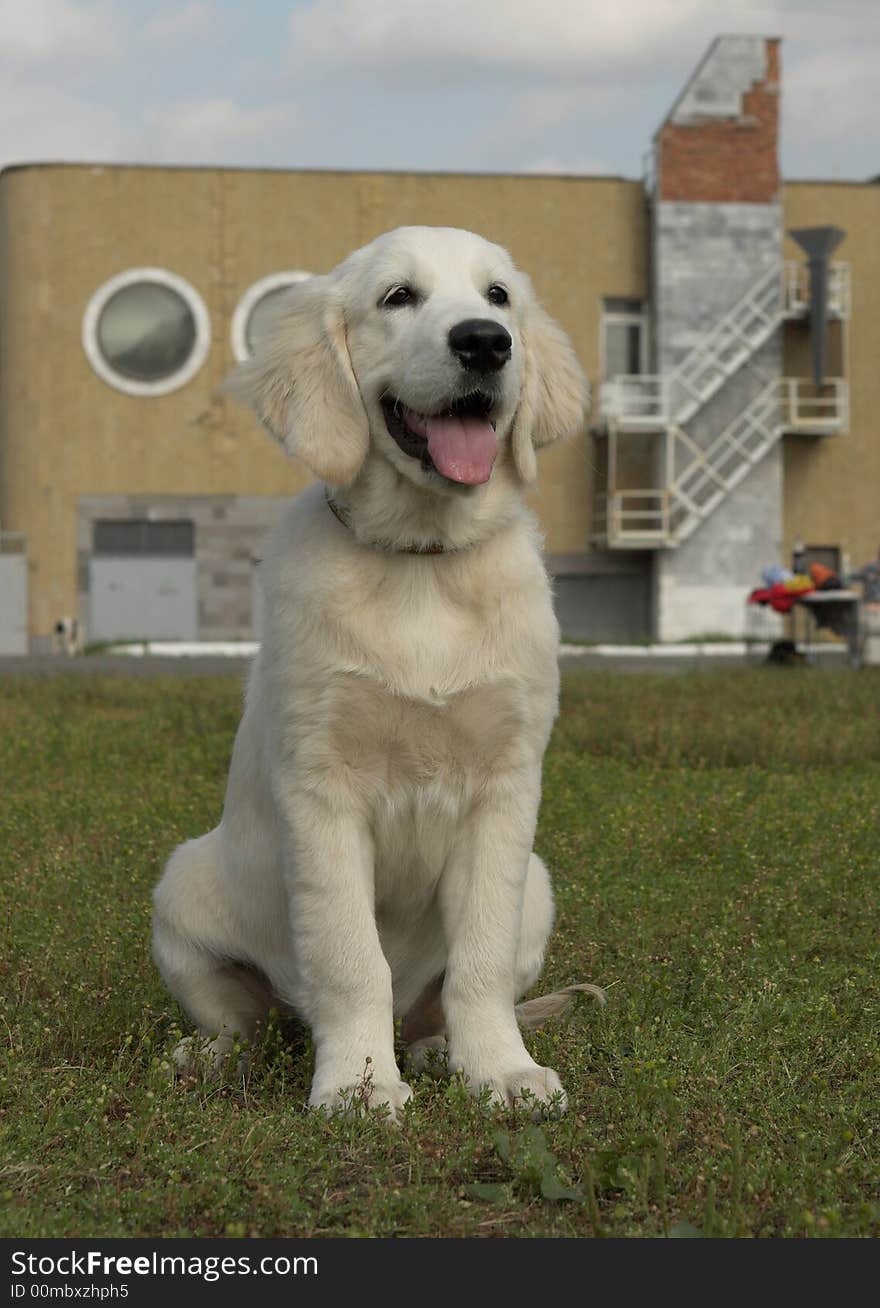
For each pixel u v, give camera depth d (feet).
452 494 13.87
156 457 124.77
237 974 15.58
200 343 124.06
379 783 14.02
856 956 17.83
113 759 34.60
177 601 125.59
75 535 124.57
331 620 13.67
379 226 124.98
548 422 15.98
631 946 17.79
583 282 126.93
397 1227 10.46
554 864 22.59
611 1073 13.88
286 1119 12.21
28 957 17.10
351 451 14.42
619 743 38.09
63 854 22.02
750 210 125.70
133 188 123.13
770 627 125.49
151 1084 12.82
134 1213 10.54
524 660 14.03
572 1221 10.64
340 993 13.51
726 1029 14.47
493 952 13.91
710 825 24.49
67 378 123.85
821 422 125.80
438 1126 12.19
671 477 123.24
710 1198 10.22
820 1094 12.76
